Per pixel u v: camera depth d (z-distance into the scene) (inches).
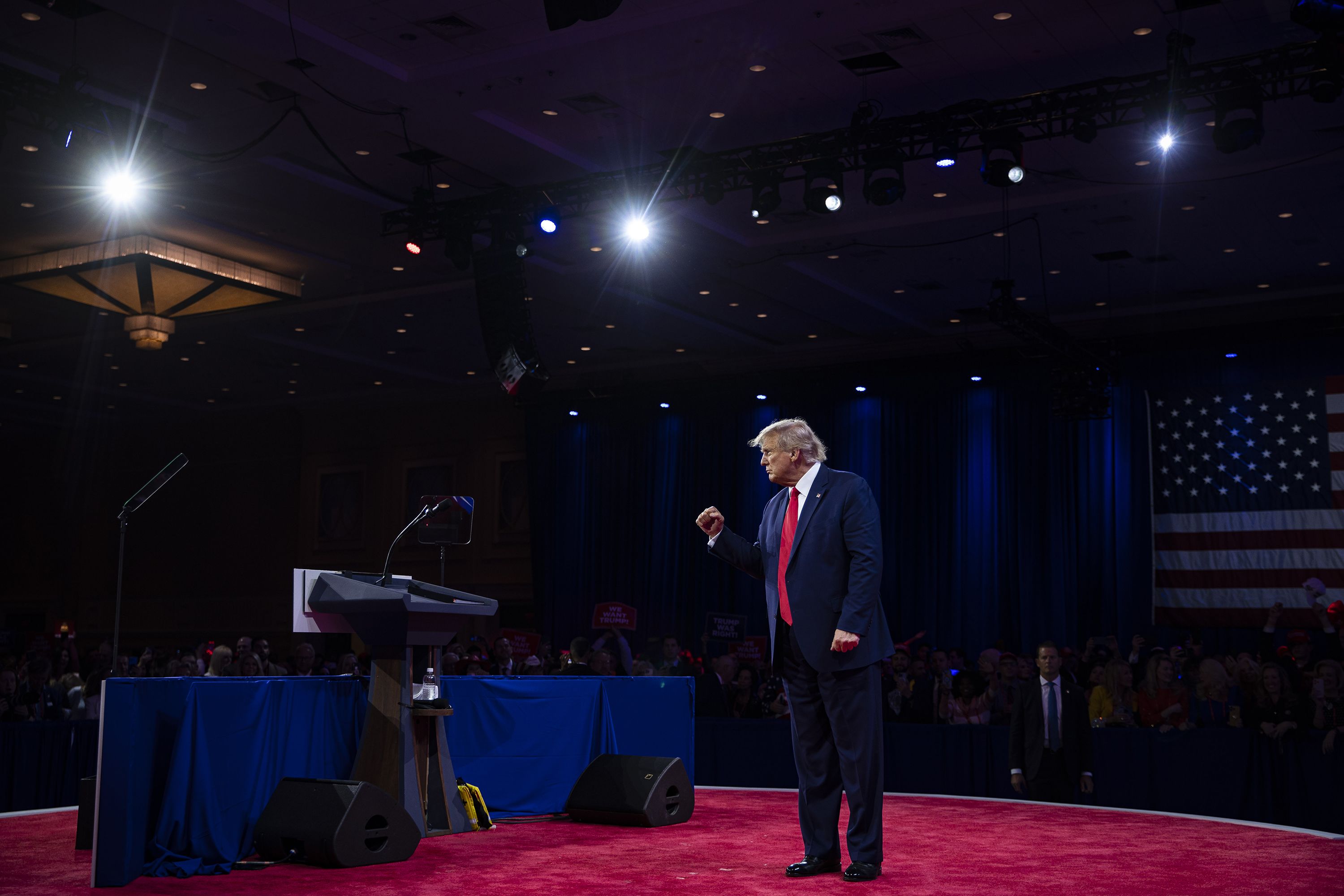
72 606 1016.2
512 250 468.8
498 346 467.8
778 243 552.7
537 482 833.5
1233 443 621.9
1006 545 682.2
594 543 806.5
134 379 855.1
